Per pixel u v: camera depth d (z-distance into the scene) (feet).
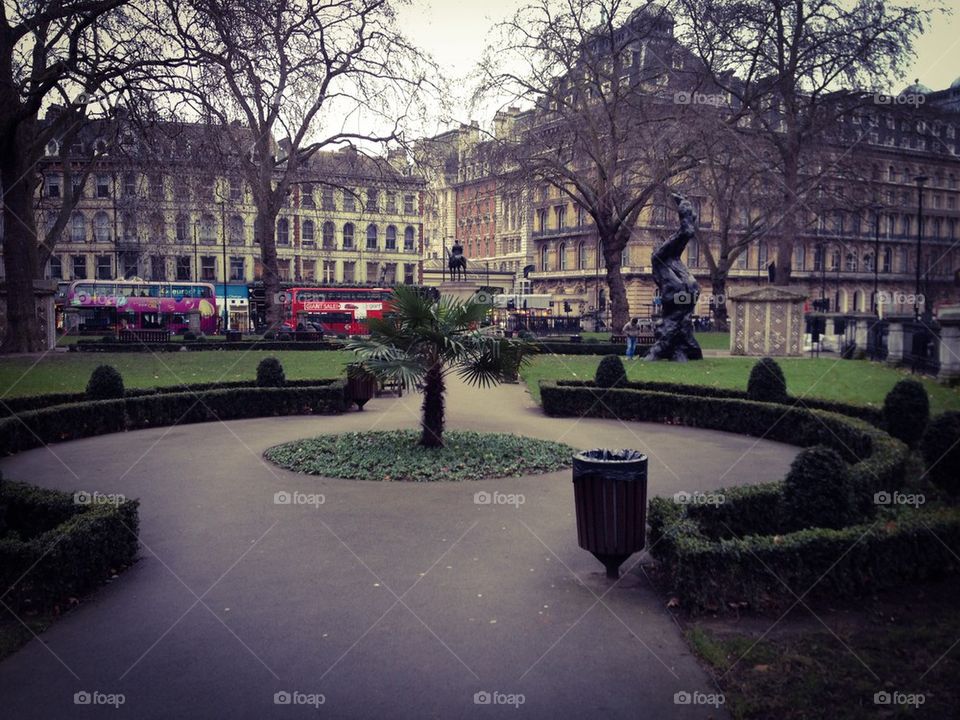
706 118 103.65
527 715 14.15
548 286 245.04
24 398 48.67
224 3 77.51
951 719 13.74
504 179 117.80
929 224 238.48
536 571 21.97
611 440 44.52
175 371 78.54
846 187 128.57
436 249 302.25
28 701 14.67
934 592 20.34
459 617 18.65
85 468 36.42
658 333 92.68
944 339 63.72
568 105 112.27
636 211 119.85
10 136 91.20
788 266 120.57
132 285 177.47
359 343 37.96
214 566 22.40
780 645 17.03
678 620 18.54
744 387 60.44
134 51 84.38
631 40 109.50
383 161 127.44
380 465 35.32
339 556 23.25
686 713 14.26
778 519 23.81
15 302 101.09
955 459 29.84
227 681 15.44
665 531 20.61
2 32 86.33
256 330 182.19
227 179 119.03
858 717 13.87
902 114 111.75
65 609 19.22
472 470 34.65
